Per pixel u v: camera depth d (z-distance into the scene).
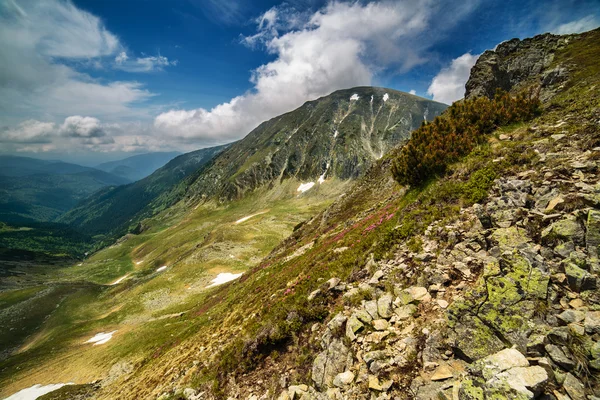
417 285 9.50
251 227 160.75
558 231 7.35
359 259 14.81
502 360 5.31
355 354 8.45
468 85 60.94
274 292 23.94
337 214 50.47
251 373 12.02
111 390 34.72
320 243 34.41
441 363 6.55
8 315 129.12
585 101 16.22
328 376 8.72
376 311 9.40
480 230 9.84
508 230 8.73
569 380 4.81
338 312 11.00
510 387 4.80
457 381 5.86
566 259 6.66
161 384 21.05
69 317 115.12
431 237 11.34
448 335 6.85
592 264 6.29
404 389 6.45
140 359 44.25
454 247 9.91
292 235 62.72
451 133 19.06
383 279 11.09
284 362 11.30
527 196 9.57
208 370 15.01
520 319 6.07
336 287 12.80
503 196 10.13
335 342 9.45
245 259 116.44
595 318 5.41
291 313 12.64
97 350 65.00
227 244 132.75
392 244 13.07
